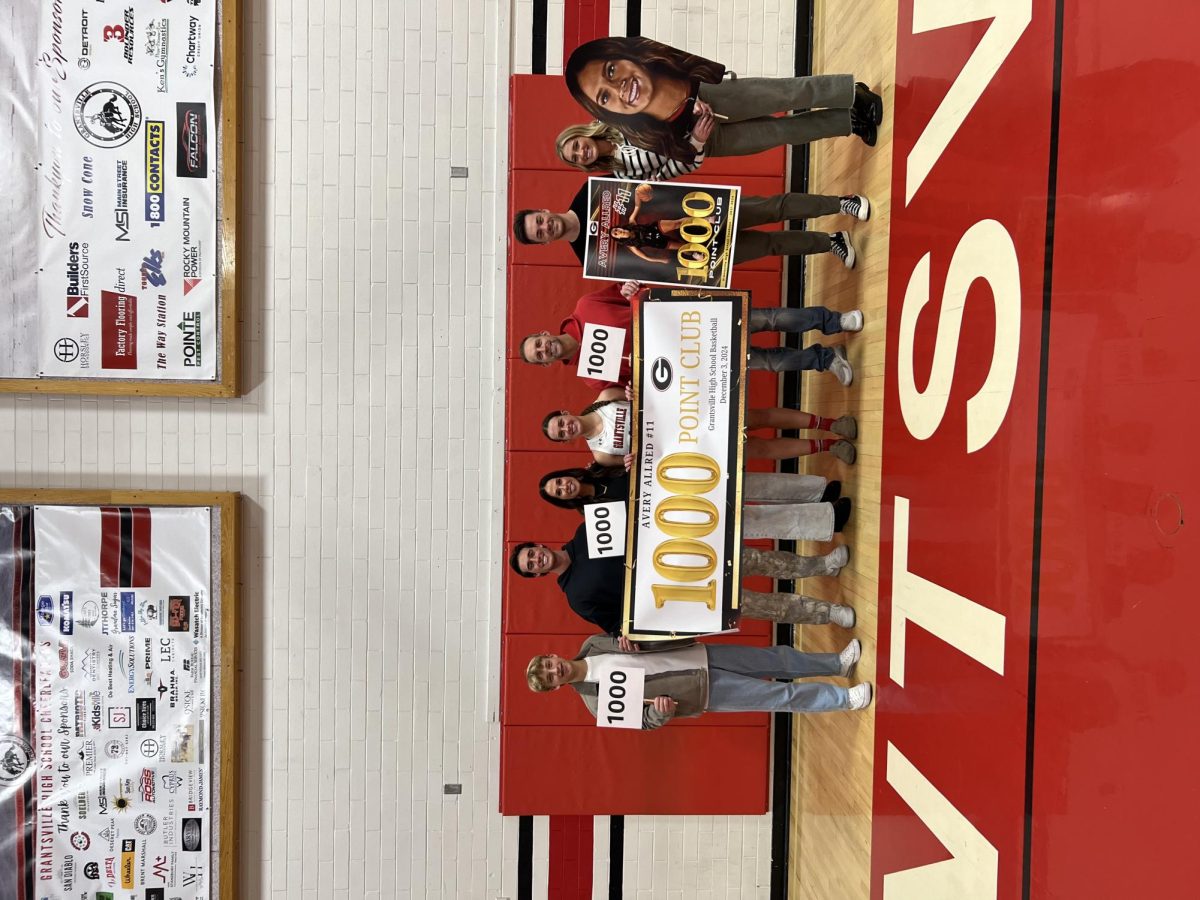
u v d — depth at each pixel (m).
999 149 2.35
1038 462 2.12
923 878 2.70
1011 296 2.27
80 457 3.99
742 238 3.39
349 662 4.11
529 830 4.19
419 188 4.07
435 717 4.14
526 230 3.16
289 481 4.07
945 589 2.60
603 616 3.20
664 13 4.15
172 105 3.85
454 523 4.13
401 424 4.11
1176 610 1.64
